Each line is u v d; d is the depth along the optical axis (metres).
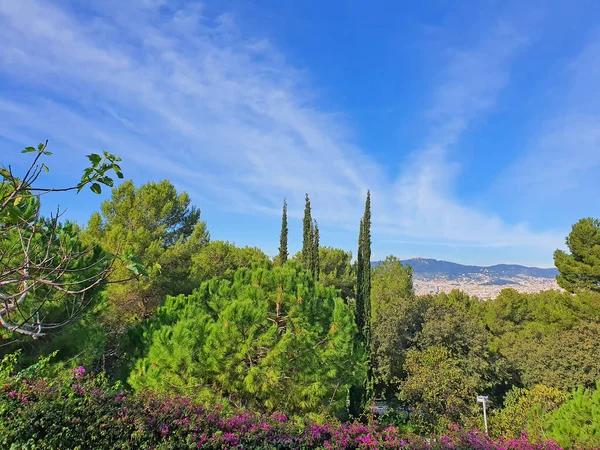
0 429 3.69
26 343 5.95
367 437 5.15
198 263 16.44
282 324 7.94
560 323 19.77
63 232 4.91
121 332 9.40
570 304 19.92
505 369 17.34
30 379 4.59
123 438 4.12
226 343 6.84
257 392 7.09
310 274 9.49
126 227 15.72
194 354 6.71
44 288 5.69
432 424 14.00
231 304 7.24
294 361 7.57
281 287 8.03
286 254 18.38
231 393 7.14
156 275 13.15
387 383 17.19
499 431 12.59
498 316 24.98
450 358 16.22
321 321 8.34
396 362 17.58
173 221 18.03
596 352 15.13
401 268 25.41
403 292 24.16
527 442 6.37
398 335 17.80
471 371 15.97
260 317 7.12
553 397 13.05
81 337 6.29
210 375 6.90
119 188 16.06
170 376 6.33
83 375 5.09
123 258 2.78
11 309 2.73
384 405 18.80
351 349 8.35
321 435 5.17
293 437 5.00
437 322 17.38
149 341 7.20
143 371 6.48
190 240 16.56
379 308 21.36
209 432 4.64
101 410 4.25
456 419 14.25
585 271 21.16
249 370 6.86
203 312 7.67
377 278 25.66
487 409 15.36
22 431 3.76
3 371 4.71
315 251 17.39
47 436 3.83
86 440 3.98
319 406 7.76
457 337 16.91
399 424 14.66
